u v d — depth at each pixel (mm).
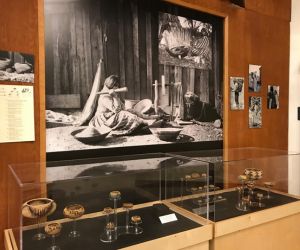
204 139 2213
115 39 1816
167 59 2027
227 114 2318
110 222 1518
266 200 1918
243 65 2426
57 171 1543
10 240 1358
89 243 1303
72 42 1675
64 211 1464
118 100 1833
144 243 1295
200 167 1694
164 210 1692
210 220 1558
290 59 2766
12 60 1508
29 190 1359
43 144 1592
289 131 2797
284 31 2711
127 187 1773
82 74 1708
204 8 2164
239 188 1907
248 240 1632
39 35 1570
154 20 1965
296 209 1851
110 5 1798
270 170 2125
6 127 1498
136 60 1896
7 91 1496
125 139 1861
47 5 1600
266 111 2602
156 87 1981
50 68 1613
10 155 1519
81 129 1710
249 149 2322
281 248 1789
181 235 1390
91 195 1643
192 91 2148
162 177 1870
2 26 1485
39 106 1580
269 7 2576
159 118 1997
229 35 2320
